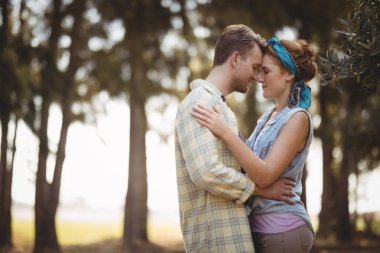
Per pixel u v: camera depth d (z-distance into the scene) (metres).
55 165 12.28
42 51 11.23
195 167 2.57
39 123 10.99
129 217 15.61
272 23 10.70
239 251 2.61
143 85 15.18
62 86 11.52
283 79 2.86
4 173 14.55
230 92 2.85
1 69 9.70
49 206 12.22
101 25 13.34
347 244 15.70
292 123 2.72
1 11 10.60
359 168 18.41
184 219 2.79
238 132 2.77
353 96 13.19
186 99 2.74
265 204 2.74
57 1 12.28
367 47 2.49
